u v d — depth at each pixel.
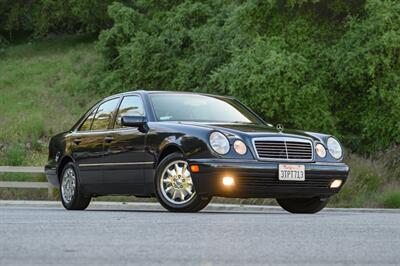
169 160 17.86
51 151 23.09
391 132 49.44
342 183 18.59
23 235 10.73
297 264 8.05
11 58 95.88
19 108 73.94
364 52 48.59
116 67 82.06
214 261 8.15
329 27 52.31
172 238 10.52
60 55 94.44
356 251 9.29
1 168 35.06
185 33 74.50
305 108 50.16
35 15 105.19
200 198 17.41
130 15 81.81
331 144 18.66
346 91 51.62
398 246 9.98
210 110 19.84
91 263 7.91
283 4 52.47
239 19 54.22
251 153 17.30
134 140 19.03
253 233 11.44
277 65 48.88
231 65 51.56
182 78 68.75
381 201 30.44
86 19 100.62
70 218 14.83
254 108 50.12
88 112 22.12
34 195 35.91
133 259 8.24
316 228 12.61
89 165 20.77
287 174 17.50
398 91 48.62
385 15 48.12
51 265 7.75
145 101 19.61
